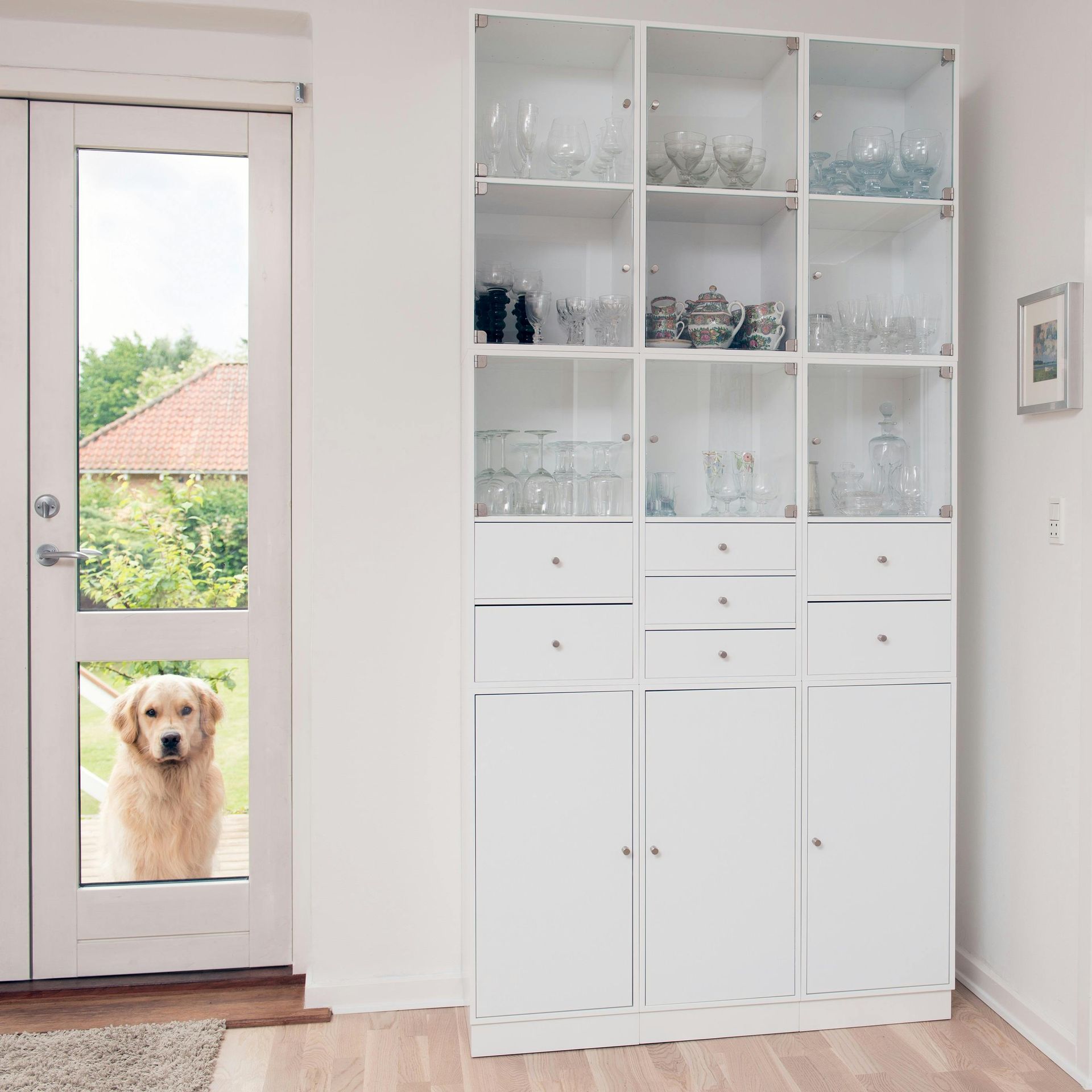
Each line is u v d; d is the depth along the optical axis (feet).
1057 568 7.24
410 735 7.95
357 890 7.93
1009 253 7.78
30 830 8.13
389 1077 6.93
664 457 7.39
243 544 8.35
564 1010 7.29
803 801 7.52
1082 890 6.95
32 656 8.09
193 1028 7.39
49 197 7.97
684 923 7.41
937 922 7.71
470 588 7.12
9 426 7.98
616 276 7.38
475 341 7.17
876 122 7.67
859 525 7.55
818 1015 7.61
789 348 7.54
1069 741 7.13
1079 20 6.93
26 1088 6.57
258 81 7.97
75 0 7.43
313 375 7.79
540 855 7.23
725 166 7.49
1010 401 7.79
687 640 7.35
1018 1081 6.91
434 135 7.86
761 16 8.27
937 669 7.68
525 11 8.00
